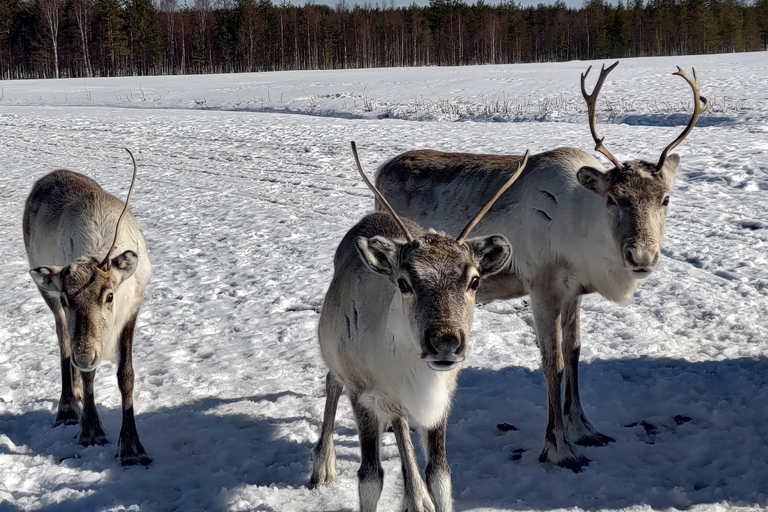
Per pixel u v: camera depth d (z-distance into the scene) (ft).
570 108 79.36
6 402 21.86
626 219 16.79
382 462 17.75
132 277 19.15
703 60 140.97
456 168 21.99
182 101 115.65
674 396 20.08
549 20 318.24
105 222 20.08
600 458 17.52
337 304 15.28
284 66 278.67
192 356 24.76
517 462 17.60
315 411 20.58
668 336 24.21
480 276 13.21
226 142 70.90
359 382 14.53
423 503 14.25
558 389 17.76
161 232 41.70
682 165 48.03
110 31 263.08
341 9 326.85
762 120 63.67
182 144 71.56
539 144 58.13
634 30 298.97
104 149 71.10
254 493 16.28
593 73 119.75
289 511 15.75
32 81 178.40
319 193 49.29
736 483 15.72
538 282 18.78
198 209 46.78
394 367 13.56
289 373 23.07
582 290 18.62
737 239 33.47
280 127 77.87
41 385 22.82
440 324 11.84
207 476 17.22
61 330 20.81
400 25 310.24
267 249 37.24
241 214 44.83
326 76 154.92
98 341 16.80
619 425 18.95
